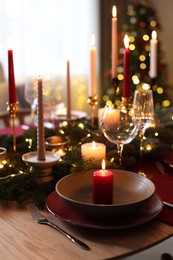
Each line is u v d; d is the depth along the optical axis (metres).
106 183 0.86
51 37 3.64
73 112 1.83
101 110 1.37
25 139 1.34
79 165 1.00
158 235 0.81
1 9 3.34
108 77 3.53
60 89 1.92
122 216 0.84
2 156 1.08
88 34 3.83
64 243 0.79
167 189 1.03
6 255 0.75
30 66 3.56
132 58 3.39
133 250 0.76
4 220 0.89
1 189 0.98
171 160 1.20
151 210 0.87
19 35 3.46
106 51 3.98
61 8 3.65
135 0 3.46
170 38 3.87
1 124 2.62
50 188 1.01
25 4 3.46
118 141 1.06
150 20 3.43
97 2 3.82
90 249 0.77
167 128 1.53
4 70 3.37
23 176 1.01
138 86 3.27
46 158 1.06
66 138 1.30
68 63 1.59
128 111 1.08
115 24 1.43
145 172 1.16
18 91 3.27
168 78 3.94
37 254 0.75
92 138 1.28
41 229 0.85
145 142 1.26
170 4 3.79
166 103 3.40
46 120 1.80
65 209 0.88
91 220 0.83
